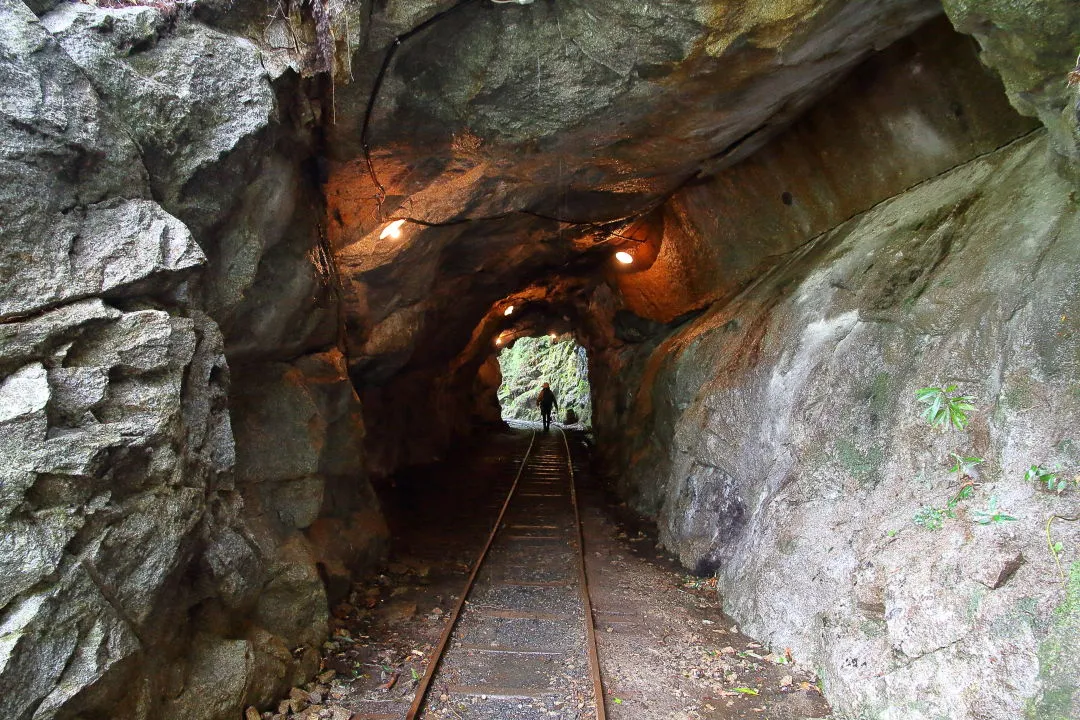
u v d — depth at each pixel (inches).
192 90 153.0
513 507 450.6
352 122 218.2
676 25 190.7
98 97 135.3
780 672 194.4
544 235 441.7
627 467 498.3
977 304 179.8
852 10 195.5
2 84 118.3
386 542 313.3
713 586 274.8
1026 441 150.1
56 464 116.5
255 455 212.8
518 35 198.1
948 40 228.4
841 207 311.7
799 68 229.8
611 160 292.2
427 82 211.0
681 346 396.2
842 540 195.0
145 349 134.8
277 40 179.0
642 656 213.3
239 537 167.6
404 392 546.6
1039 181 189.9
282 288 215.0
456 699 185.6
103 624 122.6
